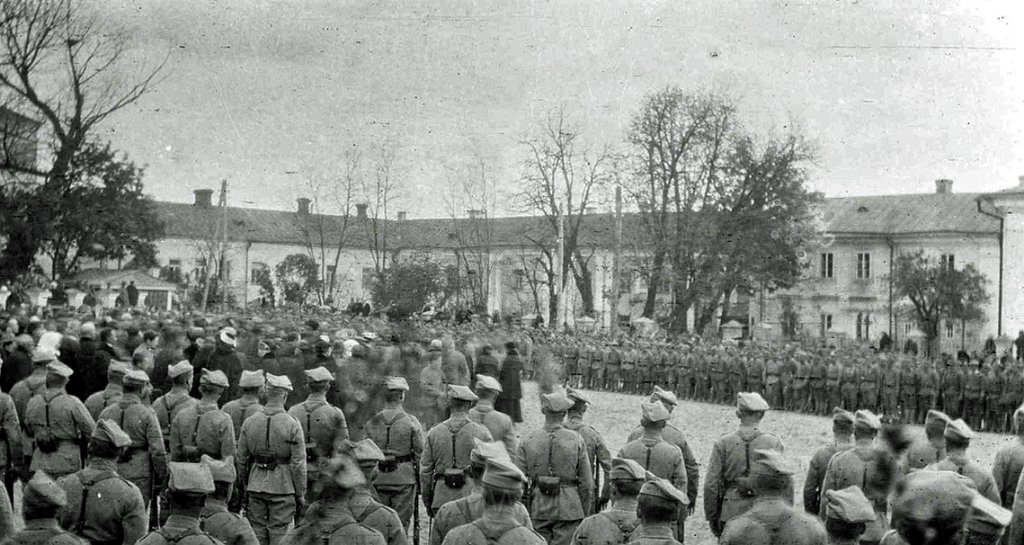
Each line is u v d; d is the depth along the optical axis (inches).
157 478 438.6
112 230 2137.1
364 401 656.4
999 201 2443.4
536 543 273.6
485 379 451.8
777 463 277.4
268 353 718.5
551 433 399.2
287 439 424.5
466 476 419.2
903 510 181.6
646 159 2164.1
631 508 307.9
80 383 685.3
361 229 3491.6
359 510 301.7
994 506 205.0
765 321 2728.8
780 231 2193.7
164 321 1141.7
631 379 1510.8
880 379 1198.3
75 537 268.5
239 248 3307.1
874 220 2866.6
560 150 2346.2
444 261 2731.3
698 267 2122.3
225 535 318.3
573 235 2396.7
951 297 2187.5
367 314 2251.5
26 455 489.7
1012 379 1135.6
